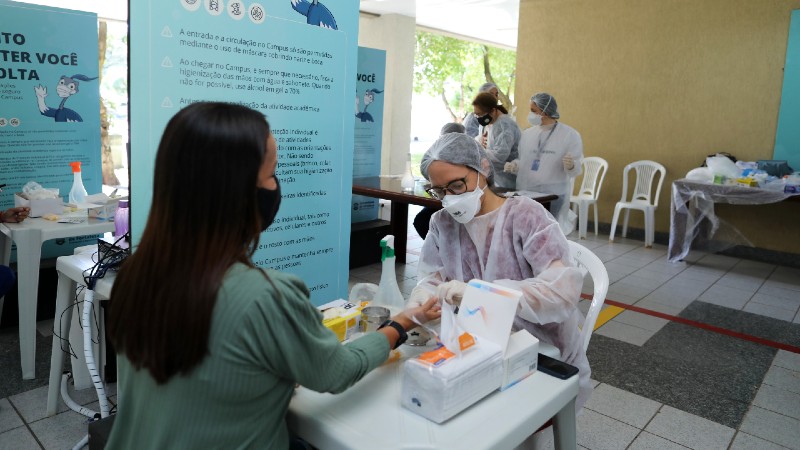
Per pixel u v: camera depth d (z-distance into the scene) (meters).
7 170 3.21
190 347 0.80
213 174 0.81
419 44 11.73
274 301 0.84
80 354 2.39
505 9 7.30
